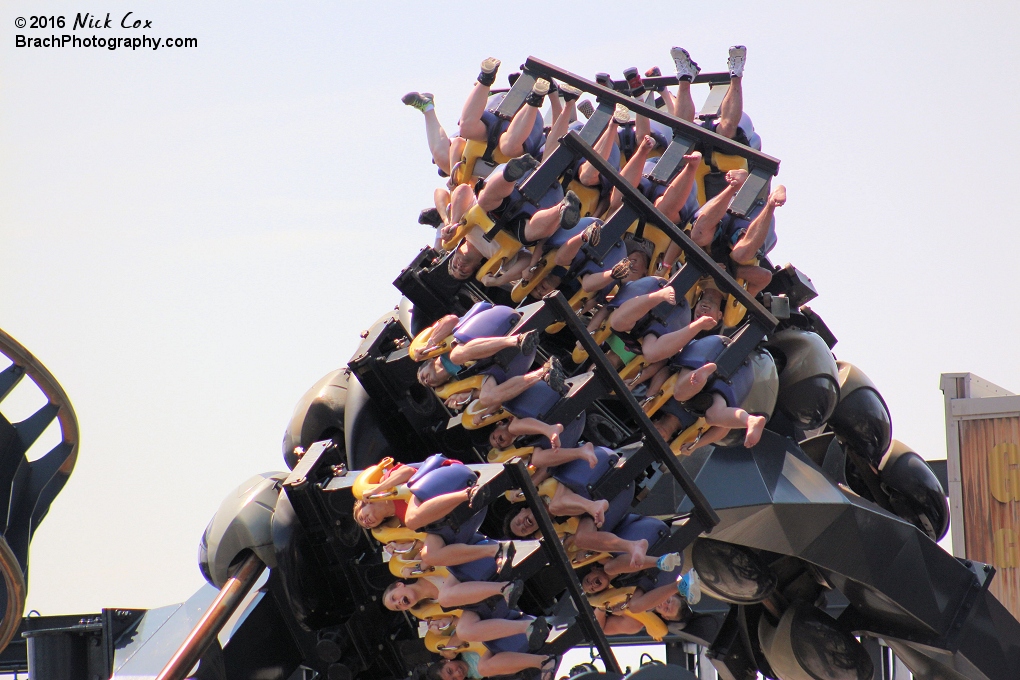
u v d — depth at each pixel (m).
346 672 44.03
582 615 38.75
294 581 44.72
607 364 40.50
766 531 51.62
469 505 37.22
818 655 56.16
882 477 59.88
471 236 43.28
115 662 56.53
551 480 41.12
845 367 58.81
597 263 42.28
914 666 57.81
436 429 47.38
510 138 44.22
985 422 75.19
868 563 51.88
